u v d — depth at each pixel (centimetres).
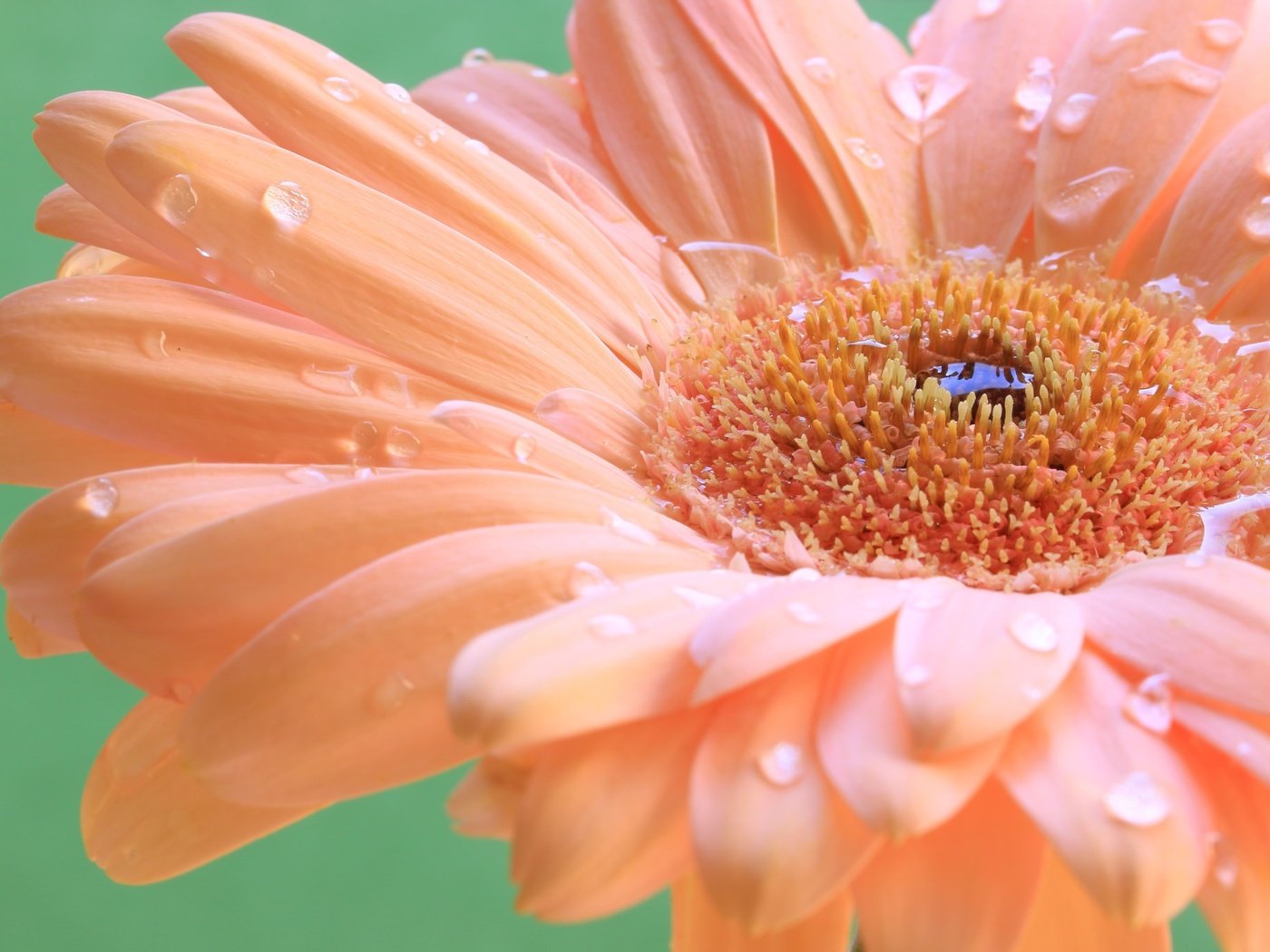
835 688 13
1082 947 14
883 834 13
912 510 16
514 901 13
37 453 15
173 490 15
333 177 16
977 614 14
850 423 16
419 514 14
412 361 16
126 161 15
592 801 13
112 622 14
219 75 16
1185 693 13
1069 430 16
